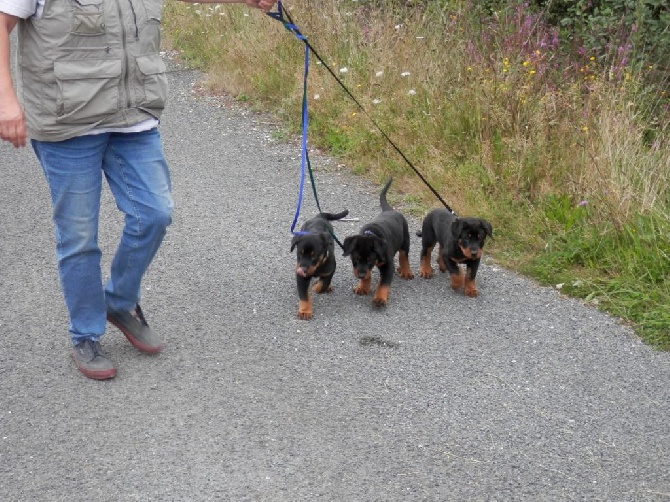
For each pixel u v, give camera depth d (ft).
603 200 13.80
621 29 18.71
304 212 15.60
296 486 8.05
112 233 14.48
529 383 10.03
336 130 19.16
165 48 28.45
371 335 11.18
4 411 9.26
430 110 18.01
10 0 8.09
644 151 15.10
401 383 9.97
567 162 15.44
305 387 9.84
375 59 20.35
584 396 9.76
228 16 26.89
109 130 9.00
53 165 9.02
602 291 12.26
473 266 12.33
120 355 10.47
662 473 8.37
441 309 12.03
